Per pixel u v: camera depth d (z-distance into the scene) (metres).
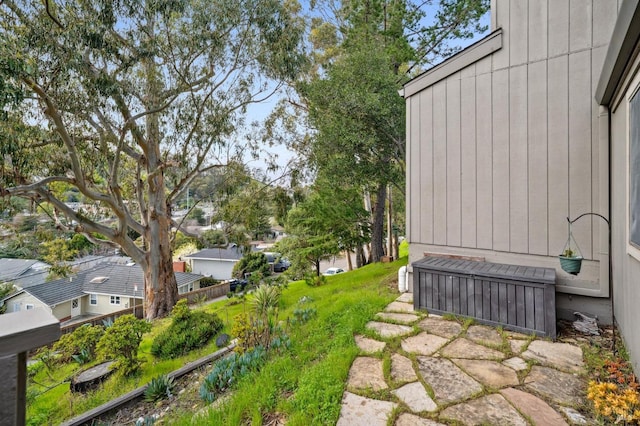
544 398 2.13
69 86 6.40
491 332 3.28
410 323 3.58
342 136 7.03
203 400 2.70
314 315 4.26
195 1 7.40
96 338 5.14
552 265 3.71
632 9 1.73
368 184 8.35
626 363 2.49
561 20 3.62
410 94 4.87
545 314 3.14
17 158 6.48
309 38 12.31
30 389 4.30
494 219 4.12
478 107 4.21
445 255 4.55
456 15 8.94
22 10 5.63
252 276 7.71
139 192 10.34
